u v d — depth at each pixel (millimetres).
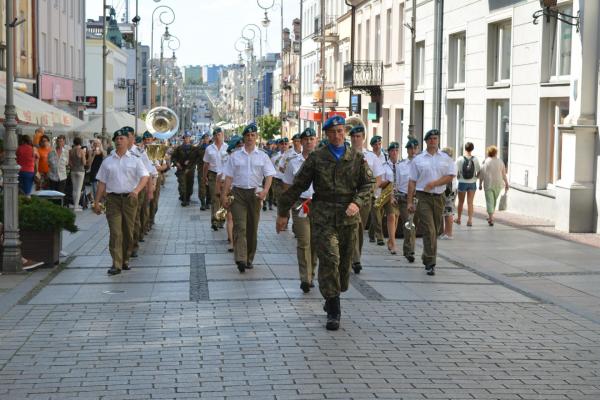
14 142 14273
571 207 21156
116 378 8008
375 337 9680
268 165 14336
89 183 34375
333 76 62469
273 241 18875
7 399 7406
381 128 46844
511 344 9508
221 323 10273
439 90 34719
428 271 14359
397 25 43281
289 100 94250
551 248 18234
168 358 8695
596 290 13195
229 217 17625
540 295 12562
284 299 11797
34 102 26016
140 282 13242
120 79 95875
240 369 8297
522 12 26203
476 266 15469
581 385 7957
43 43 46688
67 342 9352
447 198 19594
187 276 13805
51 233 14742
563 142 21781
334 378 8031
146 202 18750
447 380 8039
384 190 16766
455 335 9875
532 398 7547
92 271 14461
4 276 13883
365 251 17359
